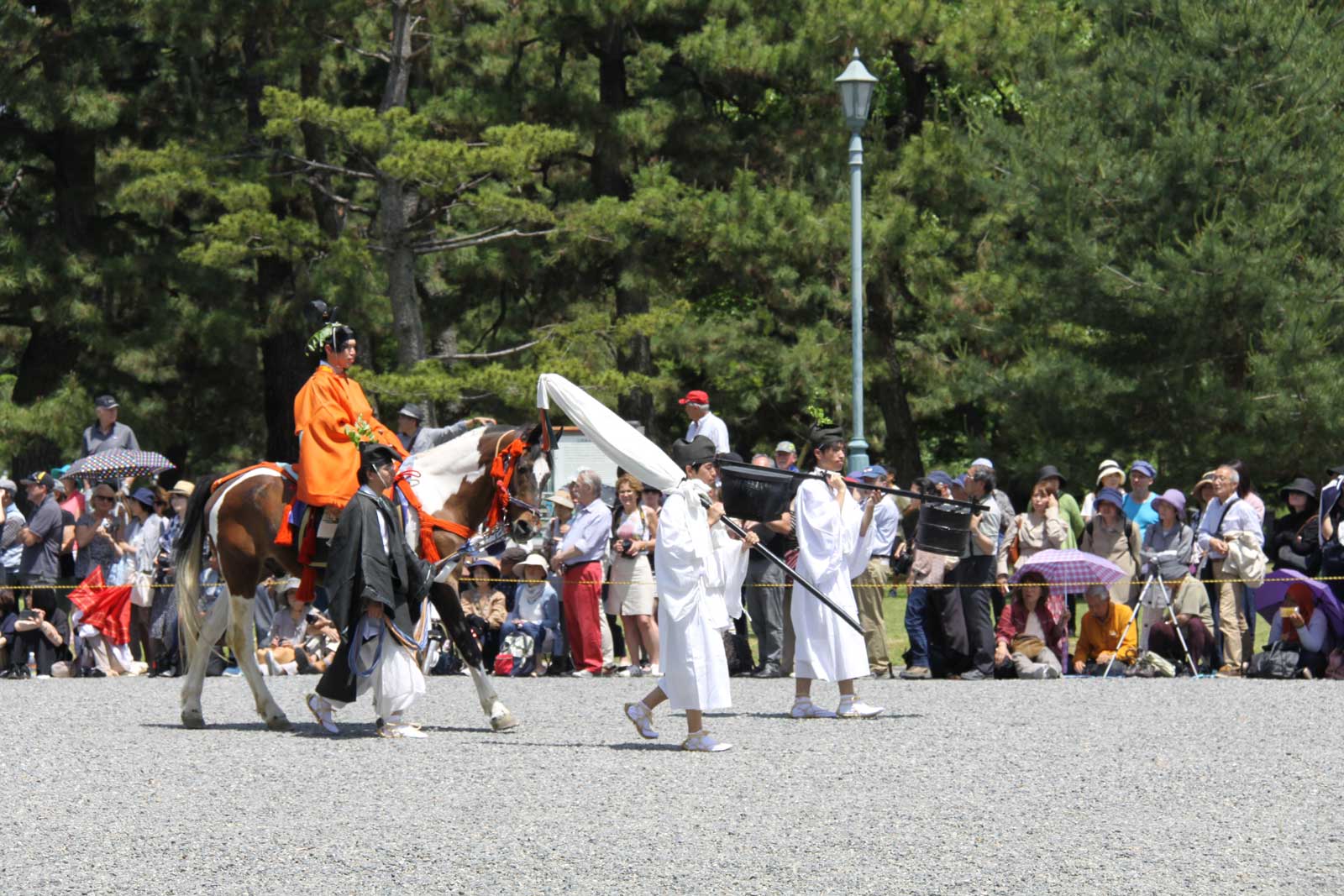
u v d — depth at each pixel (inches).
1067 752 518.3
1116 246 1296.8
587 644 864.9
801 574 628.7
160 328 1558.8
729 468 627.2
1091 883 331.3
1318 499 856.9
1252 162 1251.8
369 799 435.2
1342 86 1289.4
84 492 1008.9
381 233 1355.8
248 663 616.1
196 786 463.2
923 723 604.1
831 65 1515.7
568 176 1598.2
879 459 1823.3
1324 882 330.3
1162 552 836.6
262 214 1300.4
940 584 823.7
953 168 1518.2
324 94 1606.8
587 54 1636.3
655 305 1539.1
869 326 1566.2
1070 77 1392.7
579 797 436.1
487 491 615.5
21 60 1577.3
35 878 344.5
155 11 1435.8
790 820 400.5
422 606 595.5
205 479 627.5
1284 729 573.0
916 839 375.6
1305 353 1189.7
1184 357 1252.5
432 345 1691.7
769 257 1473.9
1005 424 1370.6
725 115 1624.0
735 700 718.5
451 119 1435.8
